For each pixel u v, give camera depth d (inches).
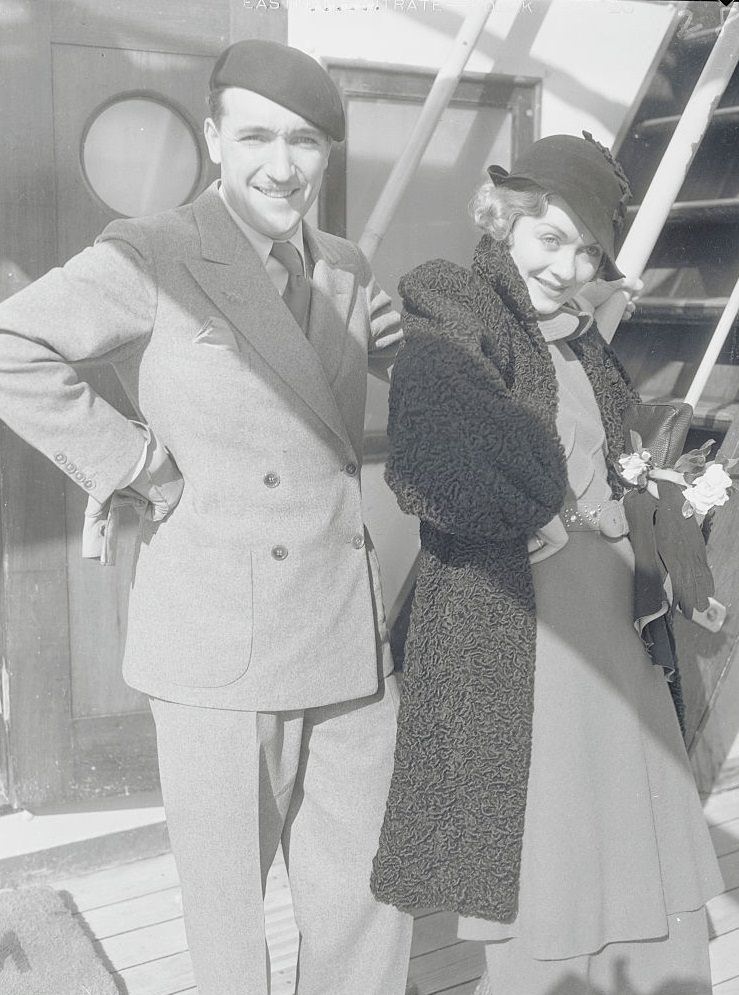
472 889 65.9
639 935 68.1
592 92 136.5
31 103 96.1
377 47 120.8
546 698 66.4
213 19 101.9
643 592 69.4
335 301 71.6
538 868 65.5
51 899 96.2
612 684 68.4
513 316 66.7
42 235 98.2
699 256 138.8
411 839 67.9
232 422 65.6
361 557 71.8
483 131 131.4
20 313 61.6
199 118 103.3
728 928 96.6
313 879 73.1
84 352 62.9
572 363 71.7
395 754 69.2
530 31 130.4
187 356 64.9
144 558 69.0
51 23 95.8
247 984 69.9
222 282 65.3
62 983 83.9
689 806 72.9
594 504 69.5
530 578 66.4
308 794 73.5
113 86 99.3
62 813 109.2
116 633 106.0
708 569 71.5
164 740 68.7
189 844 68.8
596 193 64.2
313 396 67.3
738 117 131.1
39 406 62.2
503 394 63.3
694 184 141.5
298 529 67.7
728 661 113.3
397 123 125.3
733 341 130.3
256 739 67.4
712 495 70.1
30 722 104.0
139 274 64.1
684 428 74.5
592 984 69.1
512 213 65.2
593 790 66.9
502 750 65.5
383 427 132.1
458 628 66.6
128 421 65.7
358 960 73.5
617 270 70.0
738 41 113.2
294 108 61.6
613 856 68.0
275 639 67.1
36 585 102.1
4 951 87.9
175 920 96.2
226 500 66.5
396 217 129.1
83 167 100.0
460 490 61.6
